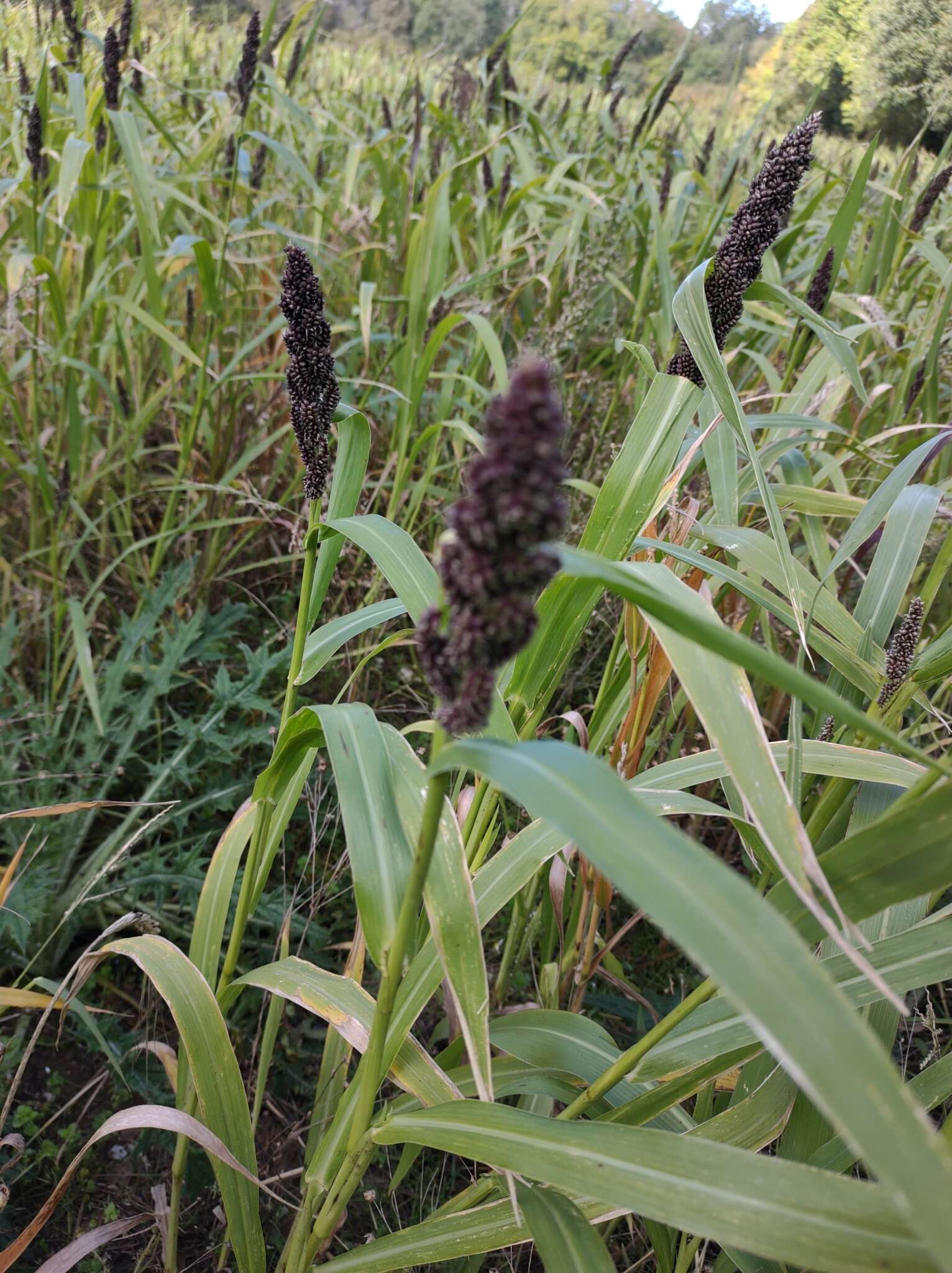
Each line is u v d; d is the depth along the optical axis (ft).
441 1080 2.10
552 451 1.13
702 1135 2.11
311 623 2.31
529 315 5.82
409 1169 2.69
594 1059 2.37
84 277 4.51
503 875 2.23
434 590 2.11
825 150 6.88
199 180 4.61
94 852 3.59
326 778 3.56
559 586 2.02
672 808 2.22
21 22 7.14
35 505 4.35
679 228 5.60
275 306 4.96
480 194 6.41
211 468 4.80
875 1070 1.05
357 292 5.67
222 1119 2.22
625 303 5.67
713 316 2.29
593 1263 1.68
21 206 4.50
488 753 1.36
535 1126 1.73
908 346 4.70
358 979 2.74
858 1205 1.47
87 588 4.65
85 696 4.09
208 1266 2.75
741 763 1.57
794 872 1.48
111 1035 3.14
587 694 4.36
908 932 1.99
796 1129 2.14
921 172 6.08
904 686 2.20
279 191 6.25
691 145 7.67
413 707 4.29
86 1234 2.28
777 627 3.88
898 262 5.18
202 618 3.93
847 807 2.44
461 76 7.22
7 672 3.97
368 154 5.54
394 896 1.86
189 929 3.51
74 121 5.06
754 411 4.49
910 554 2.44
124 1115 2.12
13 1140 2.30
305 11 5.41
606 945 3.01
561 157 6.59
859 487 4.57
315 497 2.17
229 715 4.25
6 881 2.48
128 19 4.80
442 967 2.11
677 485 2.30
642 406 2.13
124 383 4.40
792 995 1.10
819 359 3.82
